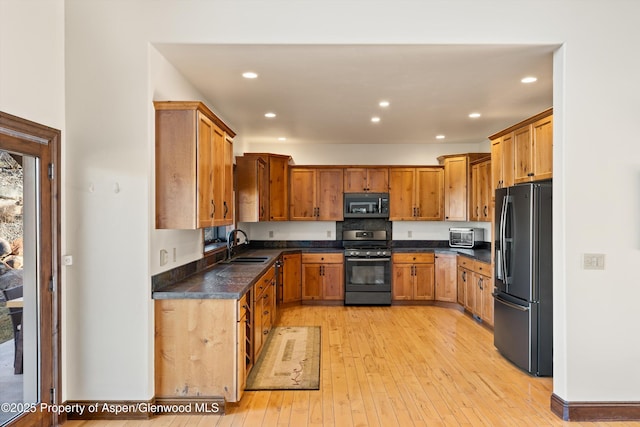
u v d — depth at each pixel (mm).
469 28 2699
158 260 2852
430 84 3518
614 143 2701
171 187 2799
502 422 2637
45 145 2521
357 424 2596
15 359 2340
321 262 6164
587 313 2695
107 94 2693
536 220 3348
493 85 3547
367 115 4617
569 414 2662
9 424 2232
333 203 6387
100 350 2686
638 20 2697
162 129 2797
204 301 2754
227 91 3705
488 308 4676
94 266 2688
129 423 2613
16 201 2346
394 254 6105
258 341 3623
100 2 2691
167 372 2762
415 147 6562
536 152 3455
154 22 2695
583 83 2699
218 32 2695
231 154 3752
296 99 3961
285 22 2699
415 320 5199
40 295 2473
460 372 3465
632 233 2689
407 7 2699
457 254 5805
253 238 6574
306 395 3020
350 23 2699
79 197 2693
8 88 2217
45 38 2520
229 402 2791
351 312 5656
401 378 3336
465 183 6008
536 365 3352
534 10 2701
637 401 2682
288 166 6355
